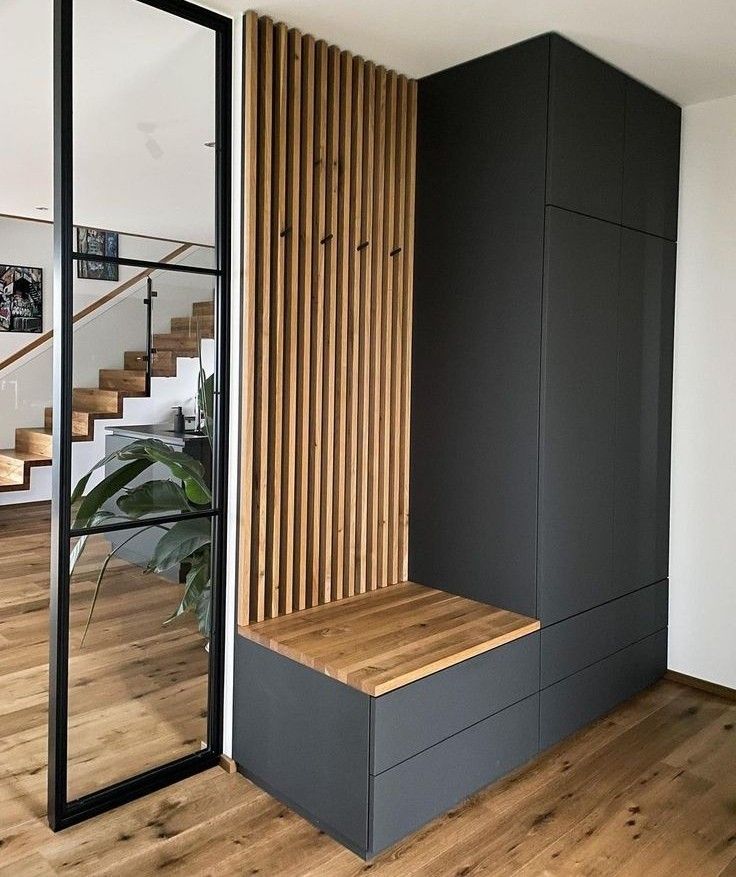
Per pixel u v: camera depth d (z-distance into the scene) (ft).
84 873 7.22
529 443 9.35
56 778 7.86
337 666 7.75
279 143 8.89
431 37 9.14
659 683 11.91
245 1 8.24
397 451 10.53
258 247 8.87
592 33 9.02
